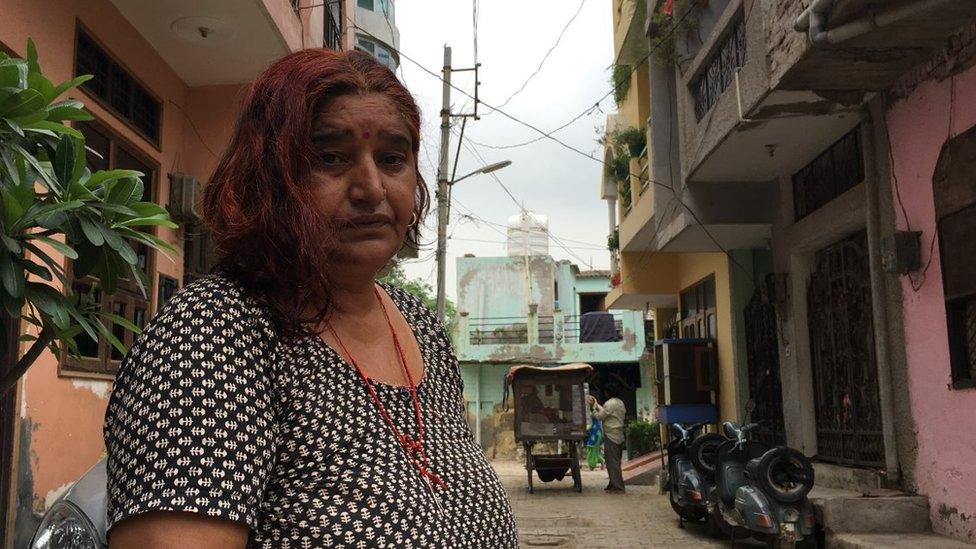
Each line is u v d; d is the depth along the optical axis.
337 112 1.13
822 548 6.91
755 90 7.10
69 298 2.34
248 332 0.98
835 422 8.34
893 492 6.66
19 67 2.23
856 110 7.14
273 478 0.97
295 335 1.03
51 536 2.32
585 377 14.12
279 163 1.07
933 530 6.27
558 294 31.30
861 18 5.54
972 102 5.70
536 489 14.51
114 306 5.87
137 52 6.63
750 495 6.71
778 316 9.47
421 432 1.12
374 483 0.99
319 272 1.06
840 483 7.59
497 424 25.69
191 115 7.57
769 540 6.84
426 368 1.29
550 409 14.03
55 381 5.13
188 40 6.86
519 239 30.75
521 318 29.33
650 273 15.34
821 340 8.73
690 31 9.95
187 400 0.89
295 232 1.04
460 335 26.27
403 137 1.18
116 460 0.90
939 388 6.18
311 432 0.99
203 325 0.95
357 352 1.14
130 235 2.38
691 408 12.28
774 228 9.60
